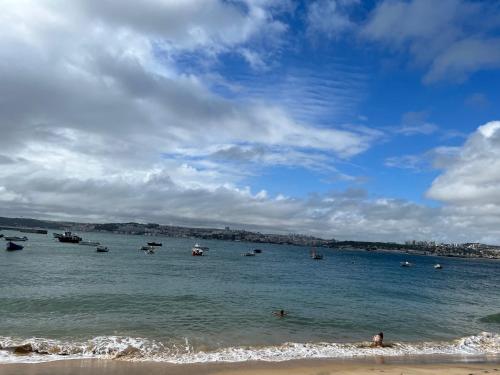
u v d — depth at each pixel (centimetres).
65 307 3600
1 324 2861
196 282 6194
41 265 8138
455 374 2067
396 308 4453
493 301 6025
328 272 10694
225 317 3403
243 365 2130
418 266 19412
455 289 7869
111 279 6156
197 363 2133
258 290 5444
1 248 14288
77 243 19425
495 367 2288
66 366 1973
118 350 2303
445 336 3134
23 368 1912
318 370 2084
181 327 2961
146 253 15050
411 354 2520
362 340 2881
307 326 3231
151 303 3950
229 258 14862
